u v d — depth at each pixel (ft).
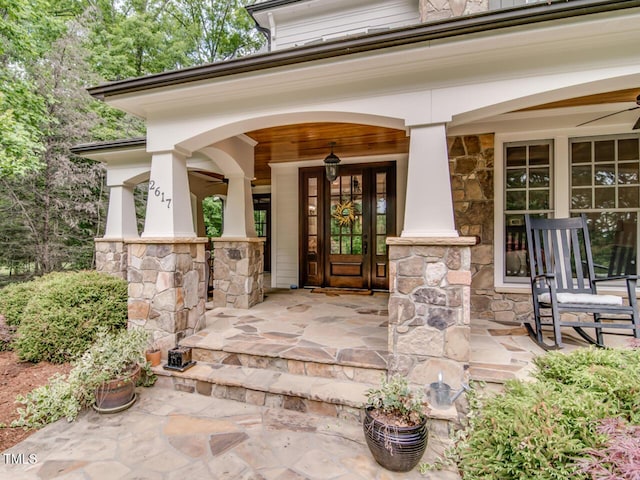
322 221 20.77
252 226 16.58
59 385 9.18
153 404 8.98
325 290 19.95
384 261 19.79
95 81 26.99
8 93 20.15
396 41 7.79
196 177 24.71
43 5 22.90
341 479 6.21
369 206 19.86
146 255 10.93
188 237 11.41
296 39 20.13
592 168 12.76
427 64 8.33
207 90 9.88
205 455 6.87
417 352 8.30
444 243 8.03
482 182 13.57
